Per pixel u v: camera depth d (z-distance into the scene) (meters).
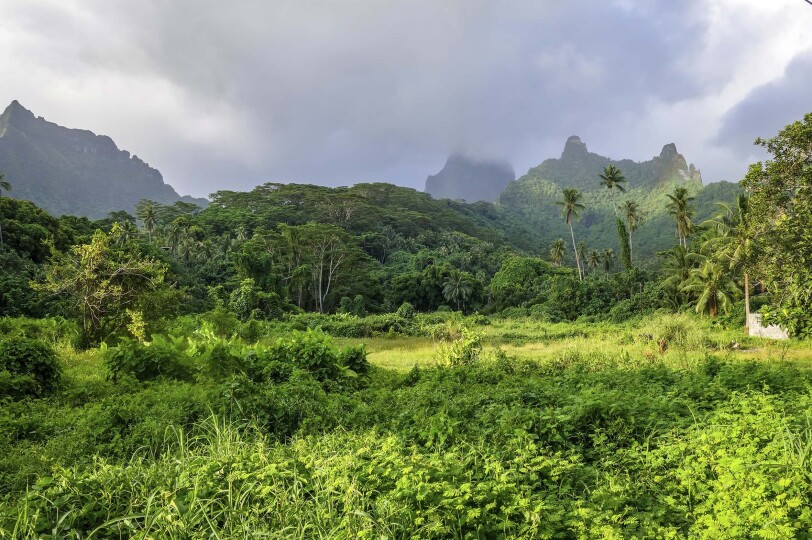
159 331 19.89
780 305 8.41
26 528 3.82
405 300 73.50
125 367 10.96
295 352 12.27
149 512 4.09
